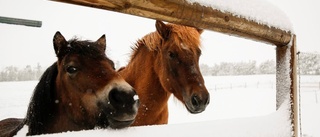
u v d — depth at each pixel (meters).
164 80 2.99
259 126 1.35
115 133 0.97
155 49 3.10
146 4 0.85
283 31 1.49
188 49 2.84
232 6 1.18
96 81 1.73
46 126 2.05
